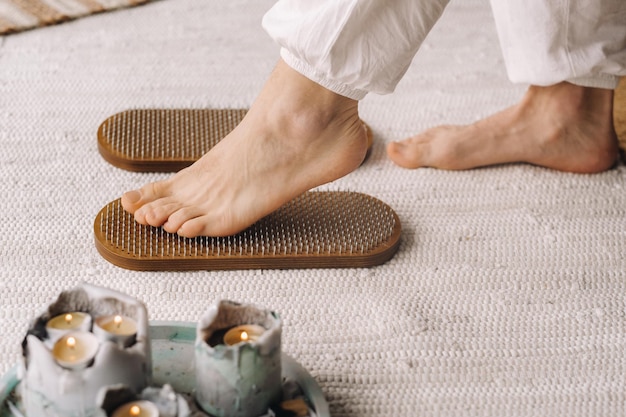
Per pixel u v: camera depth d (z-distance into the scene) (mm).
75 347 786
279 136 1125
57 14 1834
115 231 1169
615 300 1113
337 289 1110
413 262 1174
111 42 1761
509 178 1383
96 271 1118
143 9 1923
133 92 1576
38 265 1125
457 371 983
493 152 1381
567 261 1188
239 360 795
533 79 1282
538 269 1168
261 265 1137
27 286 1084
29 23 1788
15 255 1142
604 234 1249
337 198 1276
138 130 1421
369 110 1563
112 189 1299
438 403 934
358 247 1159
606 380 978
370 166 1399
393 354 1005
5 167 1336
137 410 742
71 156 1377
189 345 936
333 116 1116
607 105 1365
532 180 1380
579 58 1251
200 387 829
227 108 1526
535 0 1218
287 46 1055
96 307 833
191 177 1190
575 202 1327
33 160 1360
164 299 1073
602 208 1314
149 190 1197
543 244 1222
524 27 1250
